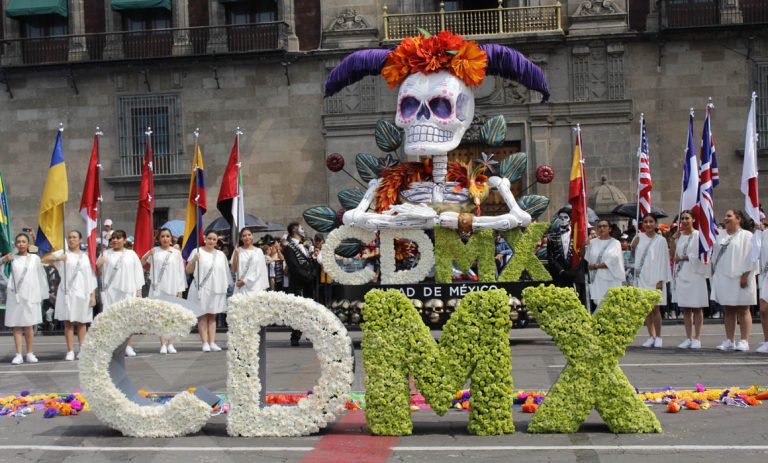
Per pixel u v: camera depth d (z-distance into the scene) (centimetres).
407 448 788
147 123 3216
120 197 3206
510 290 1437
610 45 2972
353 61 1476
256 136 3156
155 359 1508
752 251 1390
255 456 770
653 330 1518
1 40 3259
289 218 3134
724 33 2953
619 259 1548
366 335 850
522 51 3005
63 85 3238
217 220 2609
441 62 1408
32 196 3247
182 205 3195
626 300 842
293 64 3139
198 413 856
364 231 1474
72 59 3228
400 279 1455
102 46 3253
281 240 2078
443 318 1432
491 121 1488
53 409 976
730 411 926
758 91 2953
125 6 3184
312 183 3127
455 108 1405
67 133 3234
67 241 1673
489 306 840
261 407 867
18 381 1276
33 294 1511
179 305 877
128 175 3183
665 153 2986
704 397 995
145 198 1838
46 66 3191
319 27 3152
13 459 777
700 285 1477
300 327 852
